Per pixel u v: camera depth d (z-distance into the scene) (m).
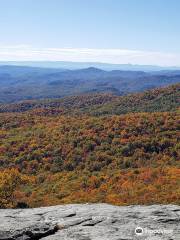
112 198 45.31
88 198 47.72
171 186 46.75
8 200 39.72
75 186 55.94
